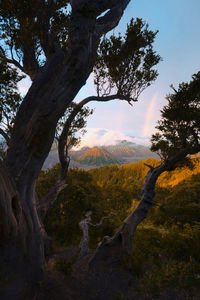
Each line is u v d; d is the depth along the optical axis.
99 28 3.46
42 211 5.55
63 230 7.52
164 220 9.67
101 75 6.33
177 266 4.89
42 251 3.13
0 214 2.09
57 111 2.84
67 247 6.37
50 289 3.42
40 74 3.88
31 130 2.85
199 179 15.91
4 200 2.15
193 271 4.63
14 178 2.86
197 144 5.77
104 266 5.04
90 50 3.05
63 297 3.31
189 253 5.65
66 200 8.30
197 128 5.80
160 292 3.93
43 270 3.03
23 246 2.63
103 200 10.44
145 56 6.32
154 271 4.77
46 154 3.12
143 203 6.09
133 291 4.01
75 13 2.97
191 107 5.88
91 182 10.96
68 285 3.80
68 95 2.92
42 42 4.69
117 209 12.35
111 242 5.58
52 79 3.74
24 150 2.97
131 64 6.22
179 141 6.62
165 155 6.73
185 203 12.02
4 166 2.47
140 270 4.80
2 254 2.32
